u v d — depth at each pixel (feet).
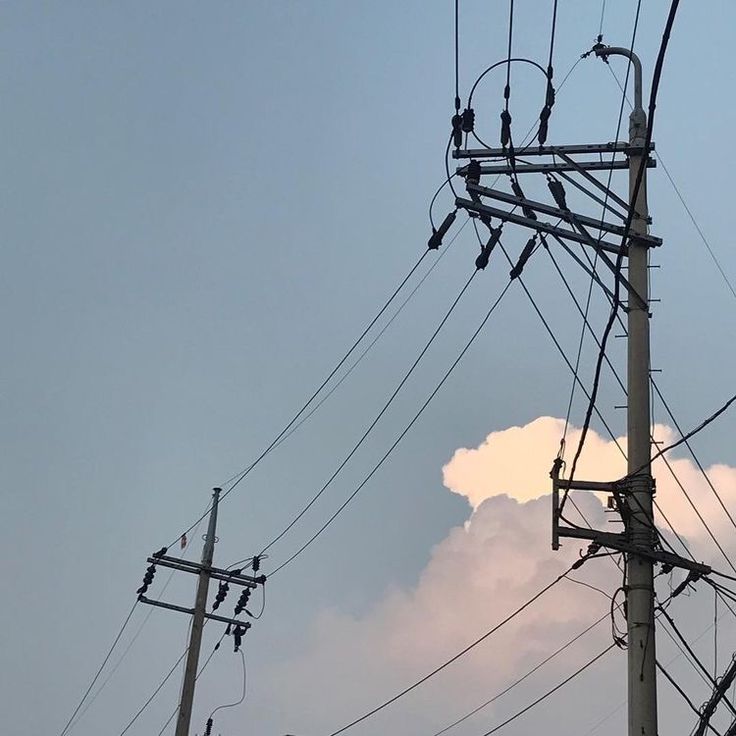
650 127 33.53
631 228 46.42
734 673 45.42
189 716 92.94
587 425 43.62
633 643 41.24
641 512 43.06
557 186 45.50
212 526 101.50
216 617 99.55
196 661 95.61
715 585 43.14
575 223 45.78
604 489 43.93
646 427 44.24
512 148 44.96
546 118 46.26
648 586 42.01
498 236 45.96
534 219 45.83
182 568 99.25
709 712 45.32
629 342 45.39
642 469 43.52
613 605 42.88
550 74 44.32
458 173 45.55
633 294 45.78
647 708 40.09
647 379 44.96
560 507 43.80
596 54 50.75
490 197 45.55
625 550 42.55
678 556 42.63
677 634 43.55
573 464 44.24
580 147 47.37
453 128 45.57
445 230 45.88
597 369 43.19
